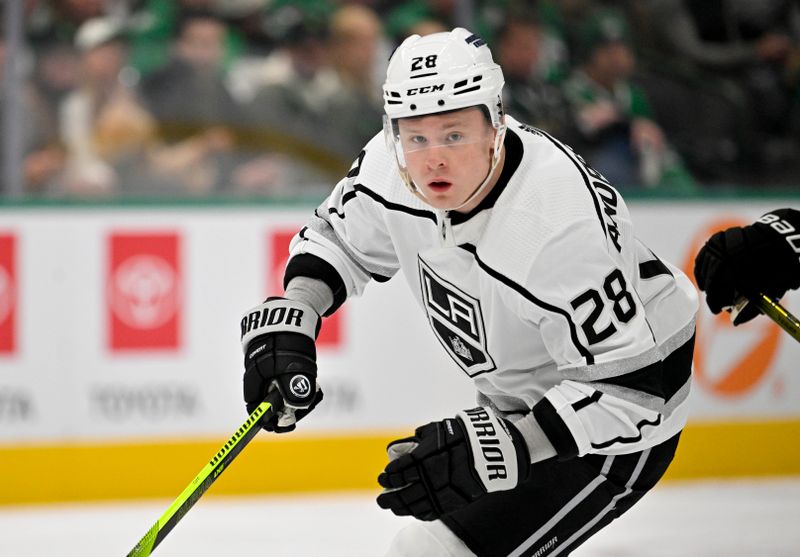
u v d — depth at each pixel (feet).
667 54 71.97
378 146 28.94
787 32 73.56
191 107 67.00
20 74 64.85
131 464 60.80
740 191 67.31
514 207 25.46
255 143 67.62
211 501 60.70
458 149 24.70
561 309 24.98
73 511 58.85
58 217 60.29
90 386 60.54
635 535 53.11
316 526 54.90
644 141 71.20
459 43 25.02
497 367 28.19
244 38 67.82
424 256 27.68
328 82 68.39
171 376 61.11
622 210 27.02
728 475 65.57
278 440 61.72
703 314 65.26
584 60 70.90
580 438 24.94
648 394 25.07
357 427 62.39
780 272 32.48
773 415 66.03
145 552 27.25
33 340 60.13
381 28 68.80
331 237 30.83
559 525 27.63
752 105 72.49
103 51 65.98
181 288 61.26
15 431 60.03
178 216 61.26
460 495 24.90
